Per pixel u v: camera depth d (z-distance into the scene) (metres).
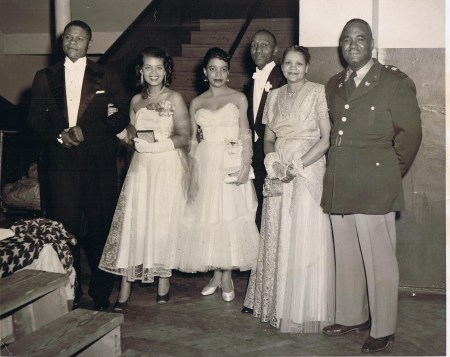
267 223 2.89
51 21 6.17
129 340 2.70
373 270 2.56
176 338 2.73
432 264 3.48
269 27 5.96
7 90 6.44
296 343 2.66
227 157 3.21
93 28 6.21
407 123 2.46
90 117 3.03
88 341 2.22
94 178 3.06
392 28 3.33
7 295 2.24
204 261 3.16
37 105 3.06
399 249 3.51
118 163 3.93
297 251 2.75
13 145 5.08
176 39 6.22
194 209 3.21
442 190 3.41
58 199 3.02
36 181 4.53
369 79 2.51
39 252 2.70
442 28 3.29
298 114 2.79
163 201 3.14
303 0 3.33
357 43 2.50
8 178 5.02
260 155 3.52
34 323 2.52
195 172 3.24
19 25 6.23
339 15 3.32
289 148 2.81
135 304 3.25
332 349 2.59
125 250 3.10
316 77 3.35
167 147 3.13
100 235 3.14
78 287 3.22
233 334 2.78
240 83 5.72
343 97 2.60
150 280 3.11
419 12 3.29
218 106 3.23
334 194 2.55
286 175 2.76
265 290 2.89
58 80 3.05
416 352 2.54
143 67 3.11
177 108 3.19
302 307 2.75
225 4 6.23
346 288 2.72
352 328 2.76
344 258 2.69
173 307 3.20
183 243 3.18
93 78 3.06
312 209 2.75
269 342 2.68
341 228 2.67
